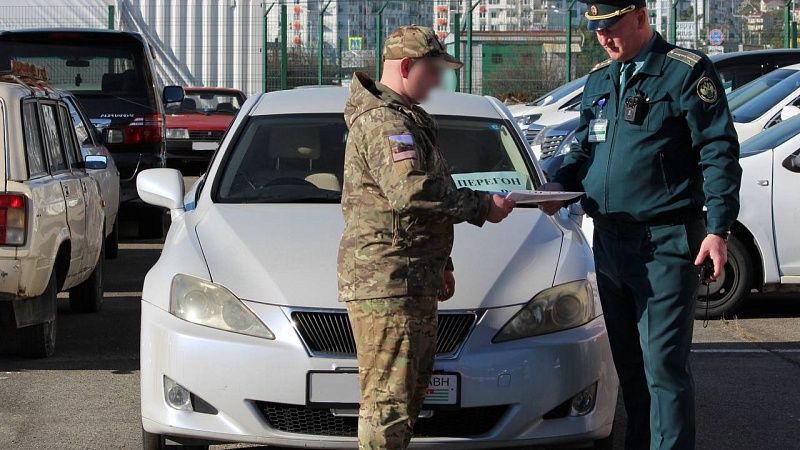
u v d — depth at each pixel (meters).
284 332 4.81
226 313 4.93
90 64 13.41
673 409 4.57
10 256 6.66
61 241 7.31
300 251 5.21
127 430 5.95
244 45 28.80
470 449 4.80
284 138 6.57
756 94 12.62
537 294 5.03
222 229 5.55
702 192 4.59
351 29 29.45
